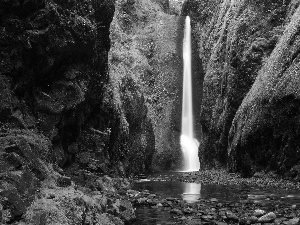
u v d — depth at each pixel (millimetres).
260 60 22453
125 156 22500
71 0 9977
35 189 5242
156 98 43406
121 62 31938
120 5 46375
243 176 19406
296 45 16641
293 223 6852
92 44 10812
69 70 10039
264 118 17484
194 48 44188
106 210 6727
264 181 15852
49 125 8703
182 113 43438
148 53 45656
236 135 20938
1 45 7617
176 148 40562
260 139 17922
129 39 45188
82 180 9023
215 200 10398
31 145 6492
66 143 10516
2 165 4980
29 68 8383
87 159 11594
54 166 7414
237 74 23406
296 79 15484
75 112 10211
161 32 47125
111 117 17203
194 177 21609
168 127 41969
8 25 7746
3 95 6969
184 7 48531
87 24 10375
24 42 7957
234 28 25141
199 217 7914
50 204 4961
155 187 15234
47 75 9211
